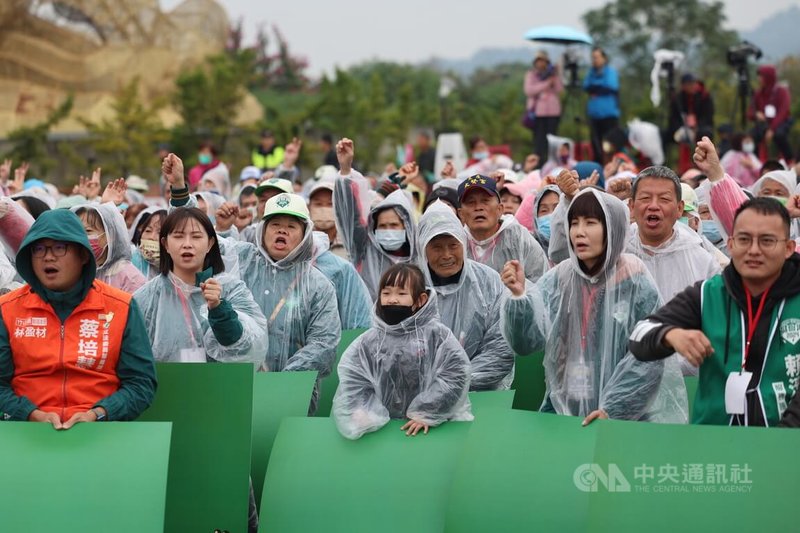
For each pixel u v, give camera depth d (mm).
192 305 7195
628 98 56562
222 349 6930
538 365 8031
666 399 6387
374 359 6746
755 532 5473
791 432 5473
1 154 28328
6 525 5988
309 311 7906
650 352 5672
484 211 8672
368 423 6629
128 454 6094
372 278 8875
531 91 18344
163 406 6629
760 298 5625
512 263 6516
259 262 8000
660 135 17719
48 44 30078
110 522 5977
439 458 6523
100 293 6387
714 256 7945
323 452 6664
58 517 6000
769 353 5598
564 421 6195
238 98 30391
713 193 7418
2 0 29312
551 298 6773
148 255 8953
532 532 6062
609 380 6449
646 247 7473
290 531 6539
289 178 12938
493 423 6301
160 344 7137
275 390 7211
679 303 5777
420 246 7695
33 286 6297
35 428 6137
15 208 8305
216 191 14859
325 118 34312
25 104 29812
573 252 6527
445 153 19266
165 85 31312
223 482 6605
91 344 6316
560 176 7777
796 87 47625
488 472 6211
